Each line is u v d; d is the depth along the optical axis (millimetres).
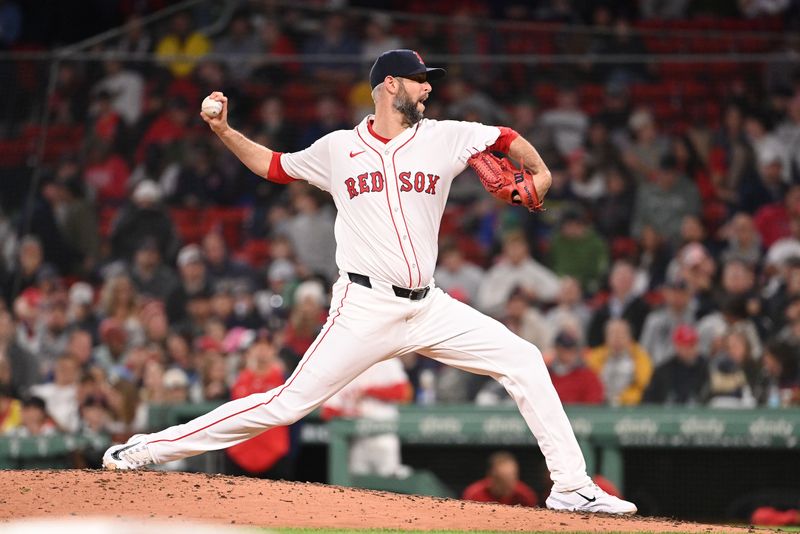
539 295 42719
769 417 30734
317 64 52625
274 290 43219
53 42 64375
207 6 53375
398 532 15773
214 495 17234
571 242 45031
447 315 18047
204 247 45812
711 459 31594
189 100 51469
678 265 43156
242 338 38094
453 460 32594
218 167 50000
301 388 17781
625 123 49688
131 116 50594
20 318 42469
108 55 49594
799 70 49781
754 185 46906
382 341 17766
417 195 17594
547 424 18062
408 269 17531
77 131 49719
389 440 31703
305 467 34375
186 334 41562
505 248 44500
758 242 44219
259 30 53688
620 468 31531
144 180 49656
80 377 36094
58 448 33406
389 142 17688
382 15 52531
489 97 51719
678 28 57781
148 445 18328
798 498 31078
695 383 35531
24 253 47031
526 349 18031
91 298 44156
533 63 51562
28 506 16219
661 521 17734
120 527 12305
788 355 35312
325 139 18141
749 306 39219
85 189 48750
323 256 45469
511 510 17828
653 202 46312
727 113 49312
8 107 48938
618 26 58594
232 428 18016
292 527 15930
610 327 37188
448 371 37062
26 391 40094
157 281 44656
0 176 48250
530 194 17750
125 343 40781
